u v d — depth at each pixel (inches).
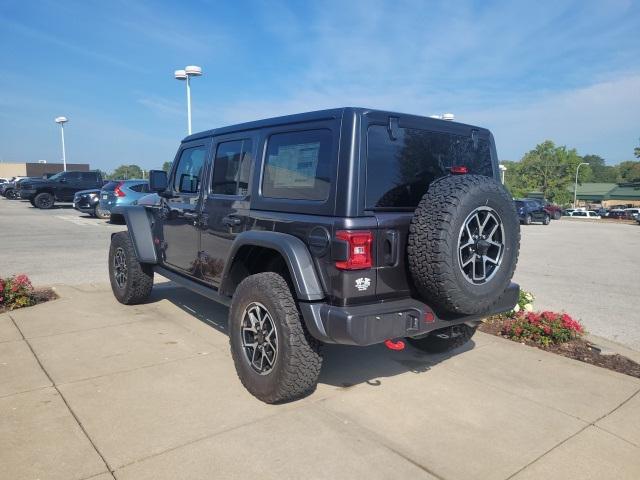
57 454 111.3
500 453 116.0
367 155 126.3
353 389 149.9
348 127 125.0
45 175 1185.4
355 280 121.6
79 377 152.9
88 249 439.2
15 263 363.9
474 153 158.9
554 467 110.9
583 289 327.9
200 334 197.0
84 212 816.3
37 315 219.3
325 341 123.6
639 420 133.2
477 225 128.1
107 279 307.4
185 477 104.1
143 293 233.8
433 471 108.4
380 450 116.1
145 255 221.0
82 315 220.7
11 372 155.9
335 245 121.4
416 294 134.3
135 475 104.3
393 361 174.1
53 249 436.5
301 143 137.8
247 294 140.8
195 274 190.5
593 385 155.5
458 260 121.8
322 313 122.8
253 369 141.9
